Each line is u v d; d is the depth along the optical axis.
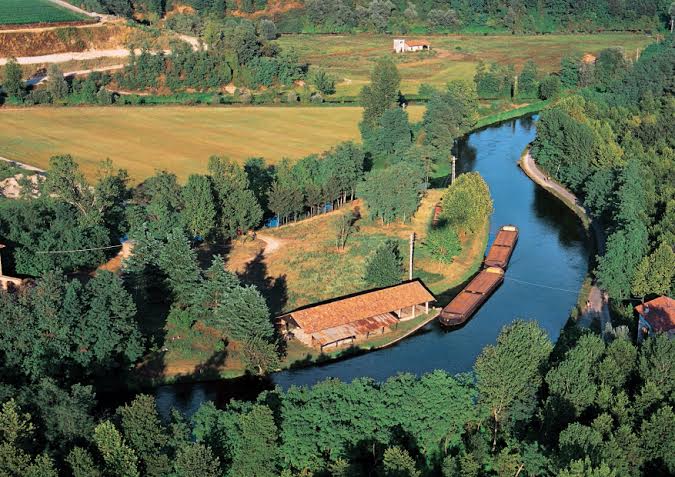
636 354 107.19
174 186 166.38
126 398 115.25
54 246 144.75
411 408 93.81
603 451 85.50
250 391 117.81
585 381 97.38
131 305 118.81
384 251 147.38
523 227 184.38
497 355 98.88
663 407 91.69
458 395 95.69
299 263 155.88
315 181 189.00
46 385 91.56
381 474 85.69
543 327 137.50
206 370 120.94
